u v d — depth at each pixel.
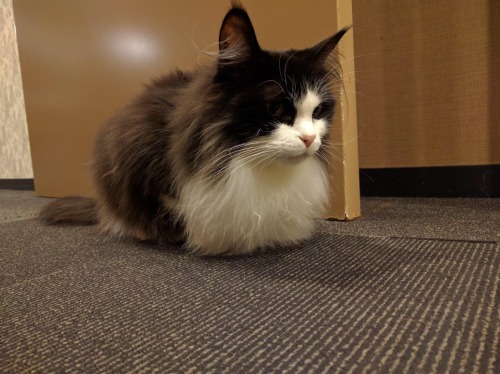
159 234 1.27
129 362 0.58
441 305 0.71
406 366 0.53
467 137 1.94
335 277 0.89
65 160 2.52
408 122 2.07
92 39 2.19
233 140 1.02
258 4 1.55
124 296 0.83
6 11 3.18
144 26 1.95
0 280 0.98
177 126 1.11
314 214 1.24
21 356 0.61
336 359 0.56
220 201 1.05
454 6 1.87
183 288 0.87
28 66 2.56
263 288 0.85
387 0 2.02
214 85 1.03
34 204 2.42
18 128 3.37
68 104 2.41
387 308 0.71
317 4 1.43
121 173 1.24
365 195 2.22
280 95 1.00
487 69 1.85
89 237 1.43
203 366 0.56
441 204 1.79
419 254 1.02
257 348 0.60
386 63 2.08
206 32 1.75
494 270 0.87
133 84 2.07
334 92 1.23
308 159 1.14
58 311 0.77
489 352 0.55
